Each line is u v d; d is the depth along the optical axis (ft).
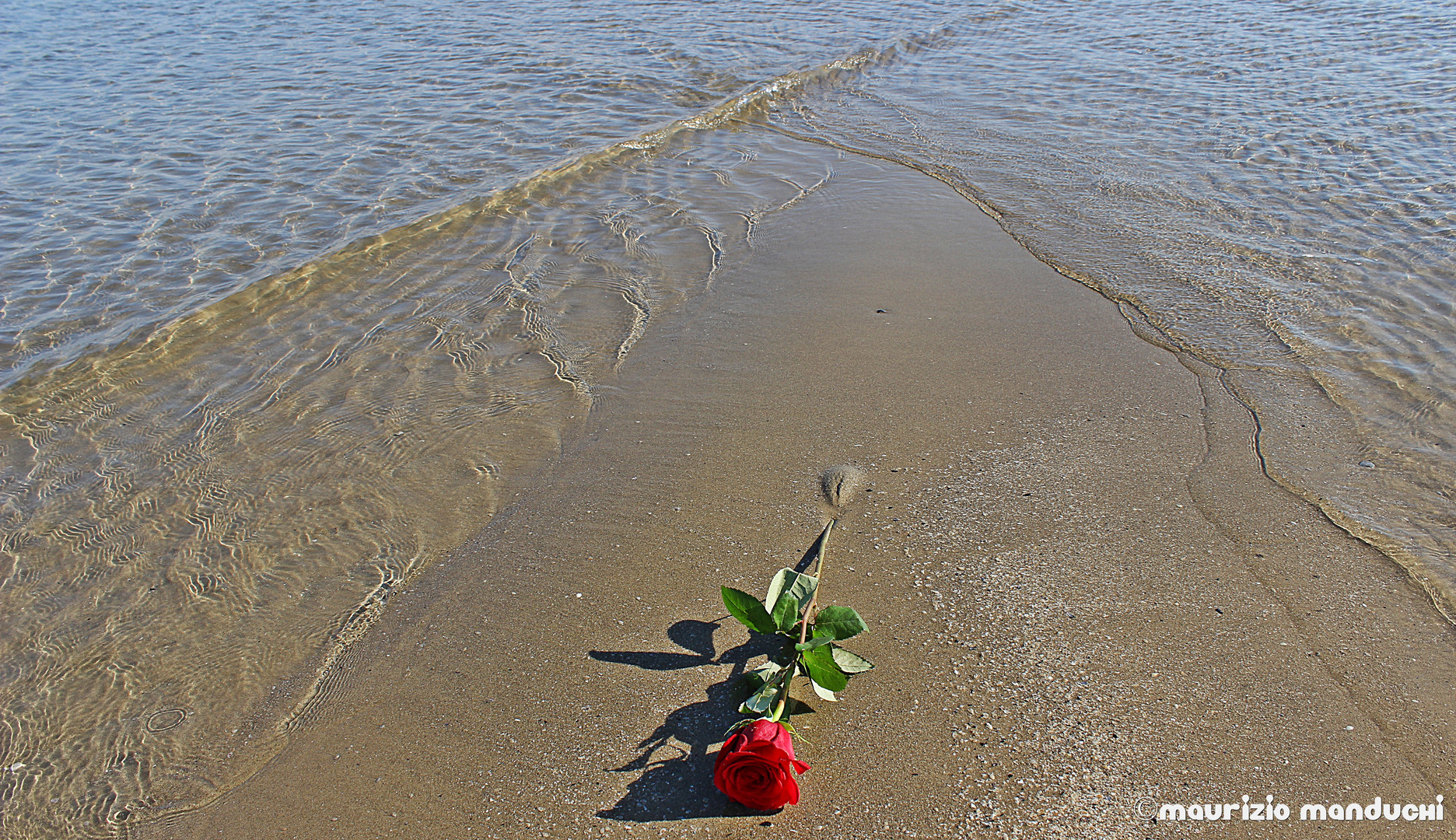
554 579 9.35
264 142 23.32
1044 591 8.79
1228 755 7.11
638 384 13.30
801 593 7.57
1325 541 9.41
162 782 7.49
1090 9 37.06
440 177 21.47
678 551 9.66
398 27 35.14
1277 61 28.22
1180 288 15.39
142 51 31.58
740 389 12.99
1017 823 6.65
